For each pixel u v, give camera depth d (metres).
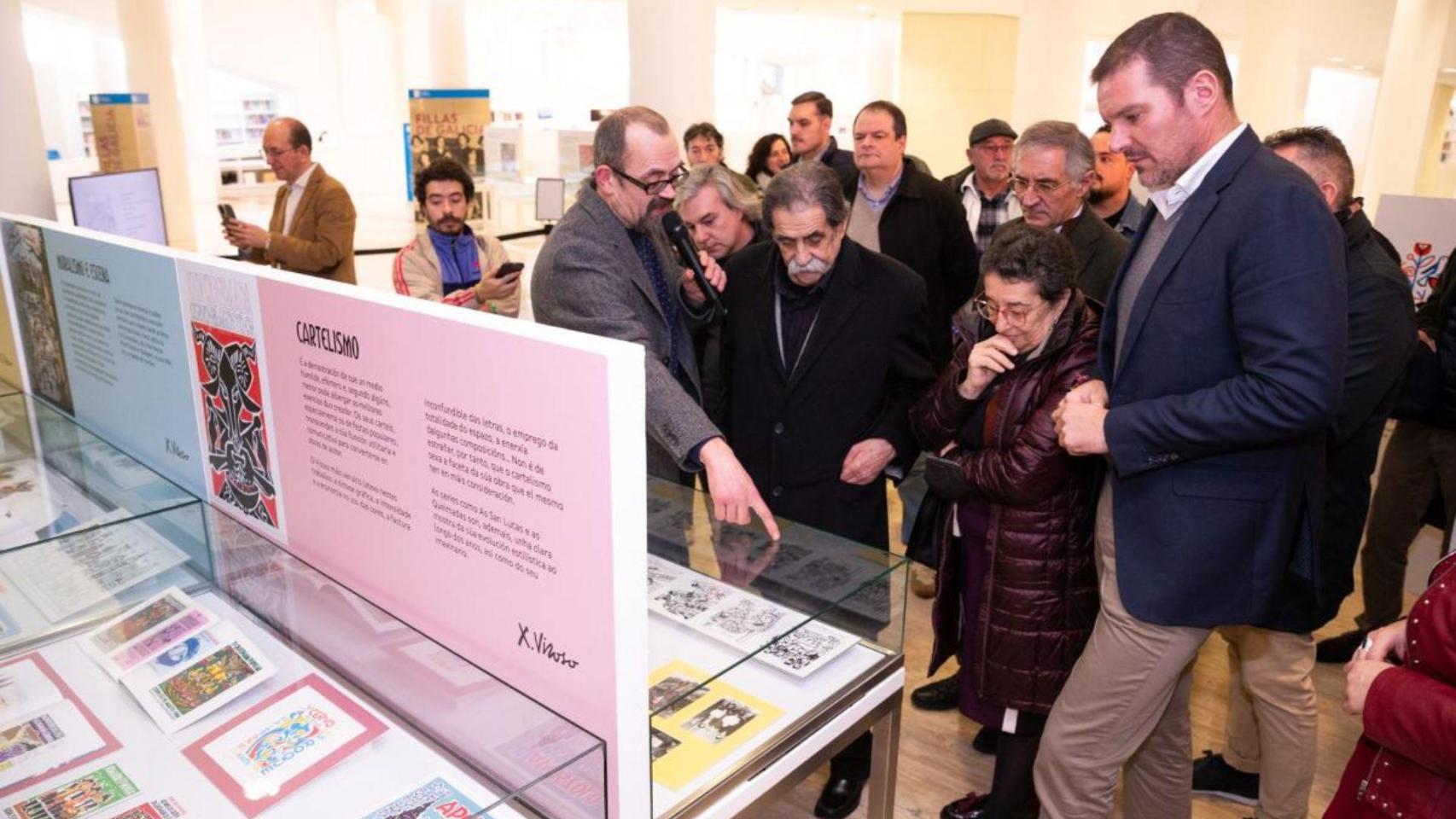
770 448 2.11
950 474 1.86
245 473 1.53
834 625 1.45
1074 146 2.50
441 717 1.25
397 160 15.62
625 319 1.78
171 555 1.61
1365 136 16.30
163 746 1.26
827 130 4.30
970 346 1.97
